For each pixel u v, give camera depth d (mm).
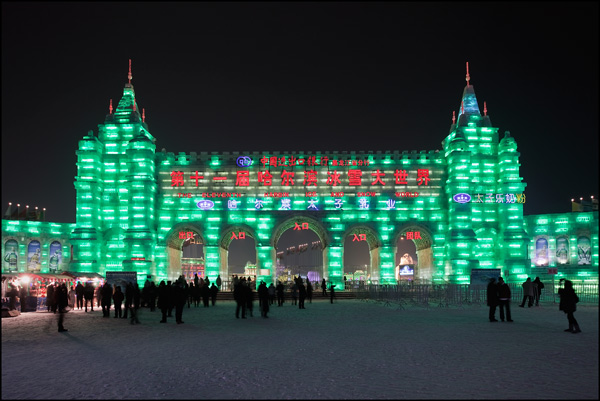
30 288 44281
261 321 29594
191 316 33969
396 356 17062
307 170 69125
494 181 68875
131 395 12328
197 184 68938
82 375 14547
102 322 30344
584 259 67562
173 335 23234
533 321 28797
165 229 68062
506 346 19125
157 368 15398
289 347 19156
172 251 71625
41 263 68750
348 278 82625
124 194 68188
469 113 72375
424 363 15836
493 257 67938
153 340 21562
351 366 15438
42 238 69312
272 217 68438
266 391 12555
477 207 68812
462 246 65812
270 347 19203
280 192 68875
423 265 74000
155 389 12852
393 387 12836
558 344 19641
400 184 69438
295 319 30641
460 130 70000
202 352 18188
